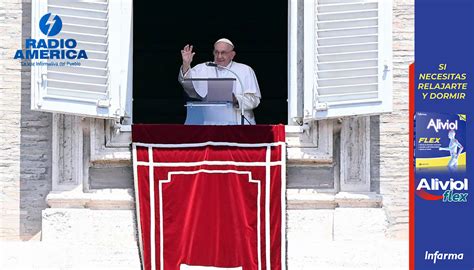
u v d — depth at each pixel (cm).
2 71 4191
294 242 4106
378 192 4197
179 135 4119
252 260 4075
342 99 4097
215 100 4197
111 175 4153
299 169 4166
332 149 4153
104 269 4084
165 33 5894
